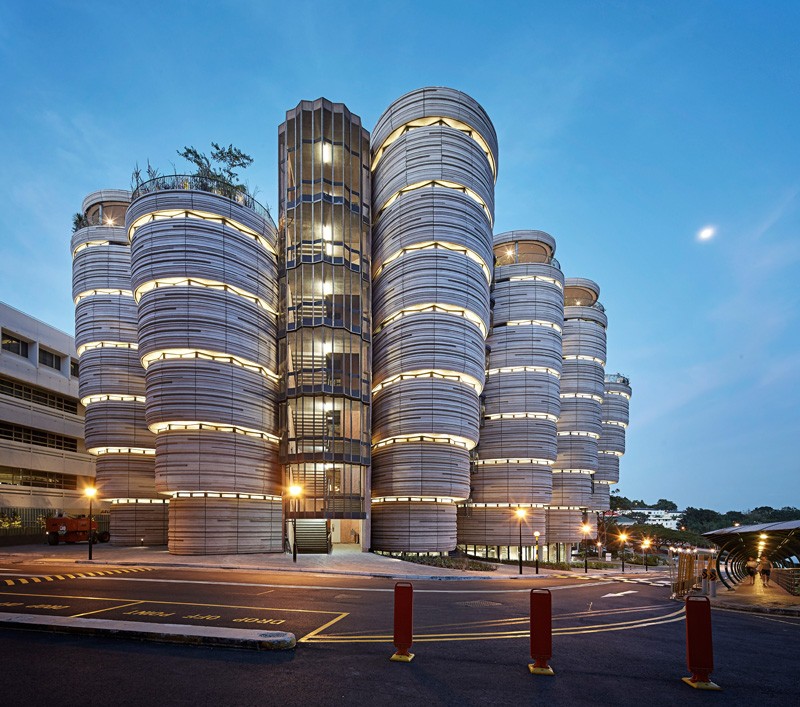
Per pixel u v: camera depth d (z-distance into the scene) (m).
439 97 46.59
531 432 59.72
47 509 55.66
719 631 13.62
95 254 47.69
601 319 77.00
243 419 38.97
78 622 10.84
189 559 33.28
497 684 8.13
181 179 40.25
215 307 38.16
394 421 45.50
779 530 19.48
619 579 34.16
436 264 45.03
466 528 60.91
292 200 44.81
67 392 60.06
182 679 8.02
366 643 10.57
